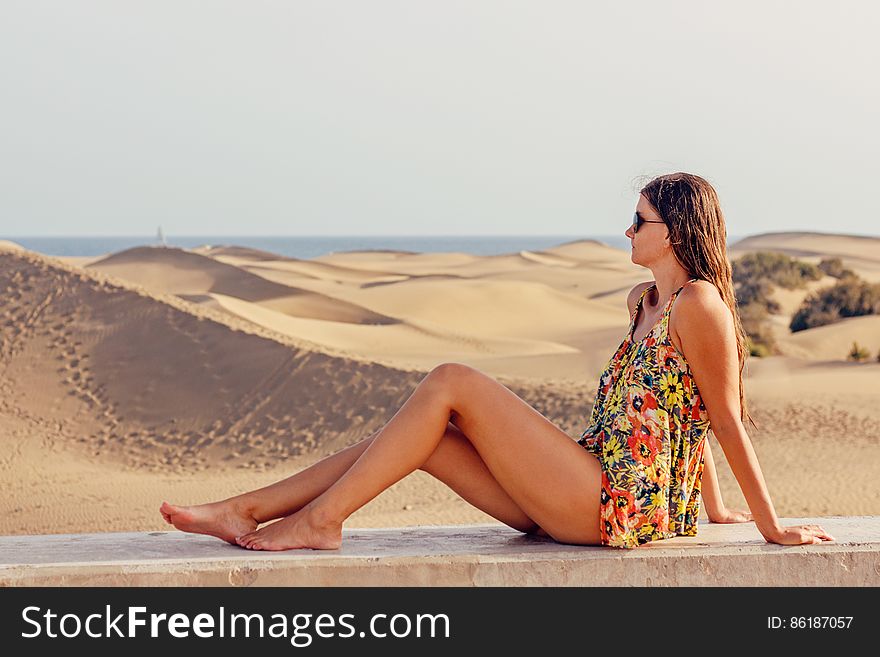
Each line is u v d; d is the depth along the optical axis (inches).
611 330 1599.4
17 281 1002.1
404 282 2176.4
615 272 2888.8
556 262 3351.4
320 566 129.8
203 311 968.9
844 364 1029.8
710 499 157.9
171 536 151.9
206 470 686.5
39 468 666.2
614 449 135.4
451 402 135.0
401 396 797.9
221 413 788.6
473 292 1936.5
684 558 133.5
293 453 721.6
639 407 135.4
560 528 137.3
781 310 1738.4
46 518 520.1
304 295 1822.1
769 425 703.1
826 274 1959.9
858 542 139.1
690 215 137.1
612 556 132.4
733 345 132.8
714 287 135.3
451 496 533.0
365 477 135.9
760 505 137.3
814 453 622.8
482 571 131.2
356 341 1306.6
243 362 857.5
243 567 129.0
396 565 130.8
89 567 128.7
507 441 134.1
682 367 135.6
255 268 2642.7
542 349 1355.8
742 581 133.8
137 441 748.0
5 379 842.2
